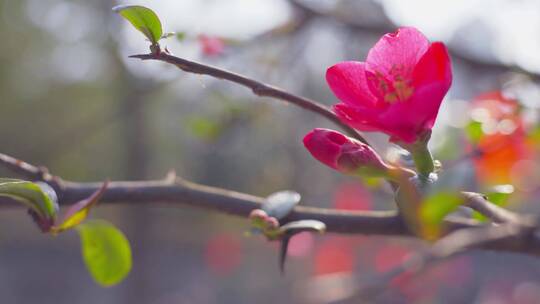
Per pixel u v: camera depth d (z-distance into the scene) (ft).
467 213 6.48
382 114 4.29
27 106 53.36
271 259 35.78
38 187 4.75
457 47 10.98
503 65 10.54
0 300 42.50
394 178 4.39
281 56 14.87
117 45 27.63
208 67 4.69
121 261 5.91
